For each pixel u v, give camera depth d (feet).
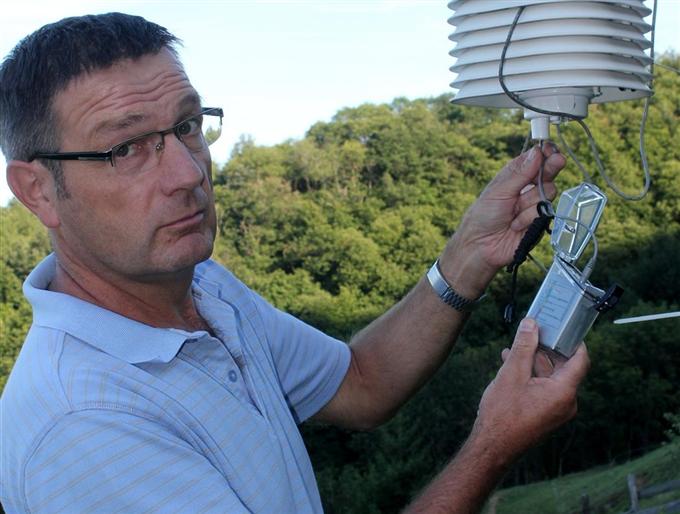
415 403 63.93
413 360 5.28
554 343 4.09
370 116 109.91
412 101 111.75
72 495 3.50
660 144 91.76
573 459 72.13
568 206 4.23
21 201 4.00
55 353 3.71
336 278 96.27
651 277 86.89
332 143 107.55
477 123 106.93
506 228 4.82
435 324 5.18
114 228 3.83
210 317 4.40
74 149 3.74
